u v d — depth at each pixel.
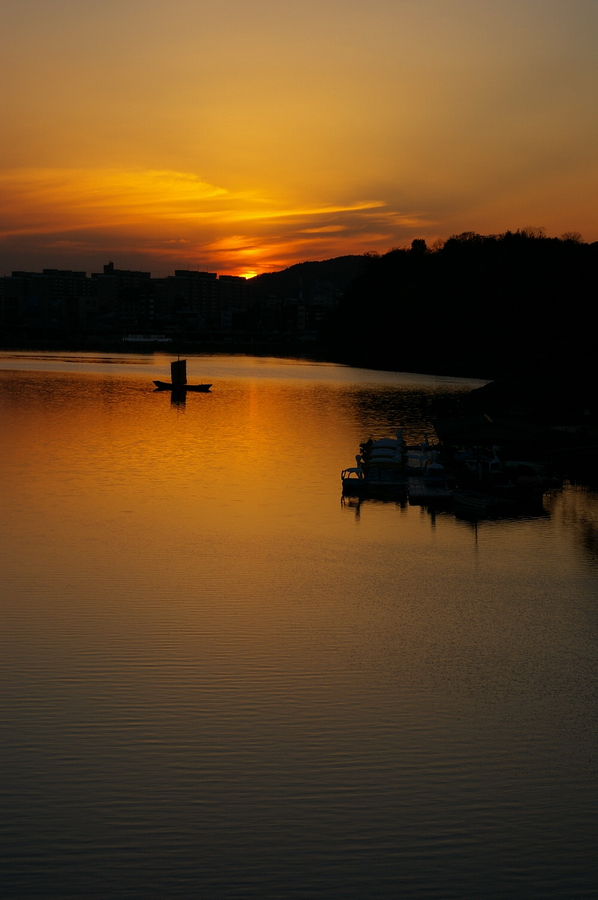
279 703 23.11
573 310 117.00
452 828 17.72
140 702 22.91
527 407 104.75
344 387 160.25
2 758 19.89
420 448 64.94
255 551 39.34
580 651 27.42
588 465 64.81
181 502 50.12
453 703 23.39
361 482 53.97
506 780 19.48
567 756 20.59
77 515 46.19
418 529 44.06
